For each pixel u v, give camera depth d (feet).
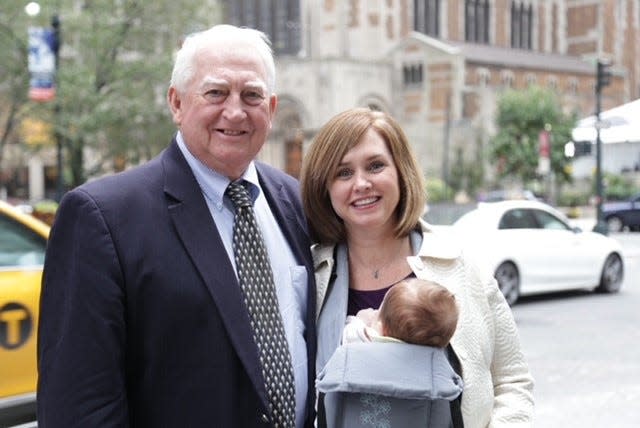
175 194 8.03
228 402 7.64
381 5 179.73
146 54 89.66
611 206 111.24
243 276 8.23
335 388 7.64
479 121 168.04
